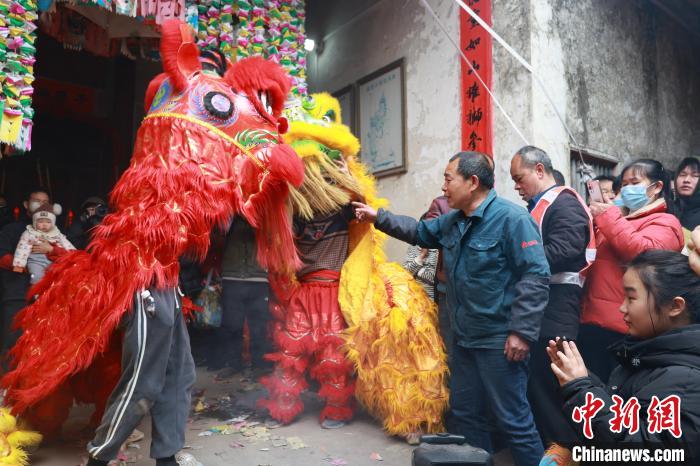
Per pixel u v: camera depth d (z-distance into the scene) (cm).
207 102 242
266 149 250
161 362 210
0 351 403
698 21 670
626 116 529
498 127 437
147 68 783
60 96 766
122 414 204
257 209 255
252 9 428
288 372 312
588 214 259
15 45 300
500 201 232
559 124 438
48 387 216
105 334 210
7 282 404
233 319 384
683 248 247
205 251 228
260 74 259
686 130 631
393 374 293
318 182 298
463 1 471
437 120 492
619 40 530
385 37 567
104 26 463
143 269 210
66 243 422
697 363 128
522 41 427
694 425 119
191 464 237
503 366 224
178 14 389
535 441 225
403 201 529
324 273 313
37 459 253
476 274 228
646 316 140
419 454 158
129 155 773
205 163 233
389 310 301
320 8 680
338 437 296
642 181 265
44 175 760
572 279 255
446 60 486
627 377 146
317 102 330
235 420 317
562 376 142
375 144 572
